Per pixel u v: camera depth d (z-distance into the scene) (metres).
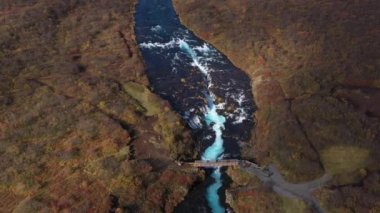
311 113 74.56
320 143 69.25
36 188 61.53
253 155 69.25
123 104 77.88
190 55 95.44
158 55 95.00
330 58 88.88
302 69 86.44
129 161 65.50
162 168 65.75
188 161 67.69
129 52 94.62
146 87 83.44
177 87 84.94
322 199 60.47
